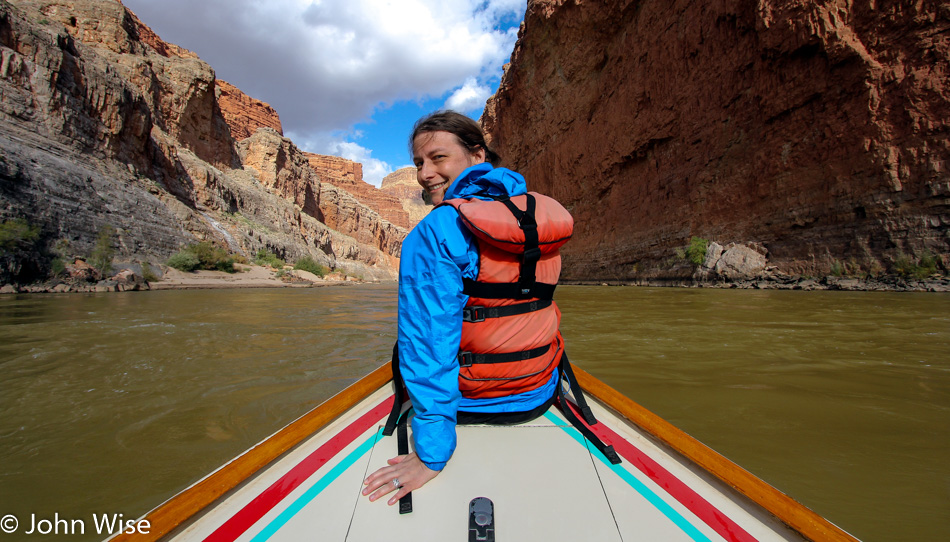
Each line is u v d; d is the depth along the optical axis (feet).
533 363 3.54
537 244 3.14
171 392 9.97
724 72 52.90
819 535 2.52
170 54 185.26
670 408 8.49
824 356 12.67
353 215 250.37
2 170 51.29
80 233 59.16
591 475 3.11
